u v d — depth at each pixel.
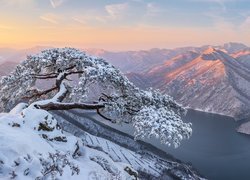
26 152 10.17
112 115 17.52
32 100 19.59
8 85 17.94
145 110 15.01
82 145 14.80
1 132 10.64
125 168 15.16
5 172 9.08
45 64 18.09
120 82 16.62
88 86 15.96
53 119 13.77
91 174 11.66
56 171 10.22
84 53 18.25
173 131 13.55
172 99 17.33
